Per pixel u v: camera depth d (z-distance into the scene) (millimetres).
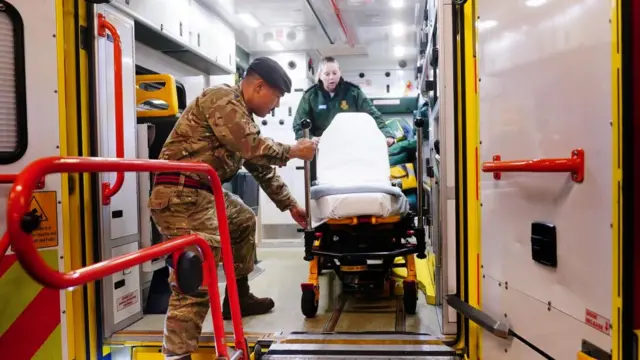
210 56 5039
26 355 2270
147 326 2852
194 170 1773
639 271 1203
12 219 1026
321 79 4320
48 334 2320
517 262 1865
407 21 6461
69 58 2494
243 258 2984
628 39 1186
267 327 2822
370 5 5840
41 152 2287
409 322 2900
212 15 5094
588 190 1363
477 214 2334
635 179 1198
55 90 2316
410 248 3092
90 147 2609
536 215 1697
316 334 2646
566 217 1491
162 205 2283
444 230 2627
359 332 2672
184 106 4352
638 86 1191
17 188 1045
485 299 2227
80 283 1171
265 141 2406
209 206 2420
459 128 2582
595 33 1313
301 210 3180
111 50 2834
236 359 1992
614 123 1227
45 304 2309
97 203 2633
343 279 3311
